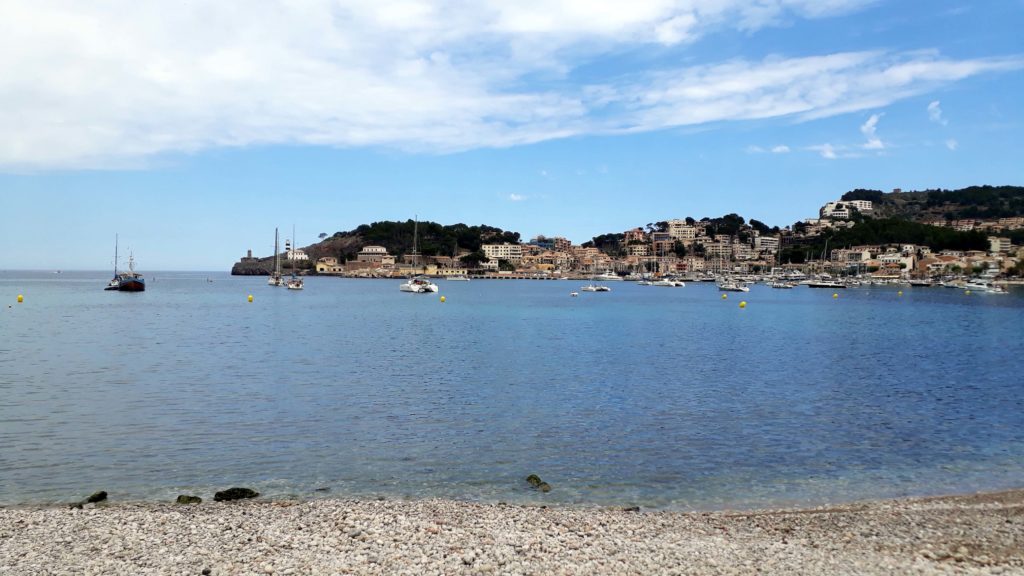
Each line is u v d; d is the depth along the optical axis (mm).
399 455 24781
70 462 23578
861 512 18516
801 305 142750
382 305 134500
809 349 59938
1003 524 17375
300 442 26500
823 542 15883
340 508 18281
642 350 58656
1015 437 27562
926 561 14586
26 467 22984
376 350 57469
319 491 20750
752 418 30953
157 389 37688
